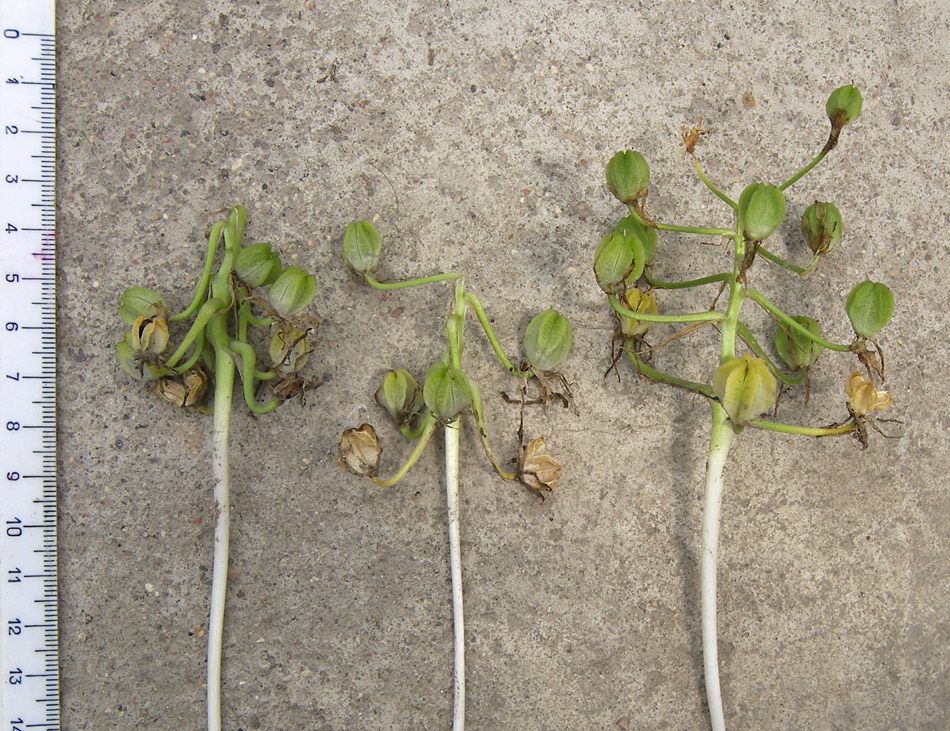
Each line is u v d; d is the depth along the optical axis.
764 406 0.22
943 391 0.26
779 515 0.25
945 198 0.26
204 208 0.25
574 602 0.25
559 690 0.25
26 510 0.25
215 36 0.25
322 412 0.25
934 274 0.26
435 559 0.25
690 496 0.25
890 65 0.26
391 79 0.25
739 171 0.26
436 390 0.23
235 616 0.25
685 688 0.25
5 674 0.25
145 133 0.25
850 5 0.26
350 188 0.25
